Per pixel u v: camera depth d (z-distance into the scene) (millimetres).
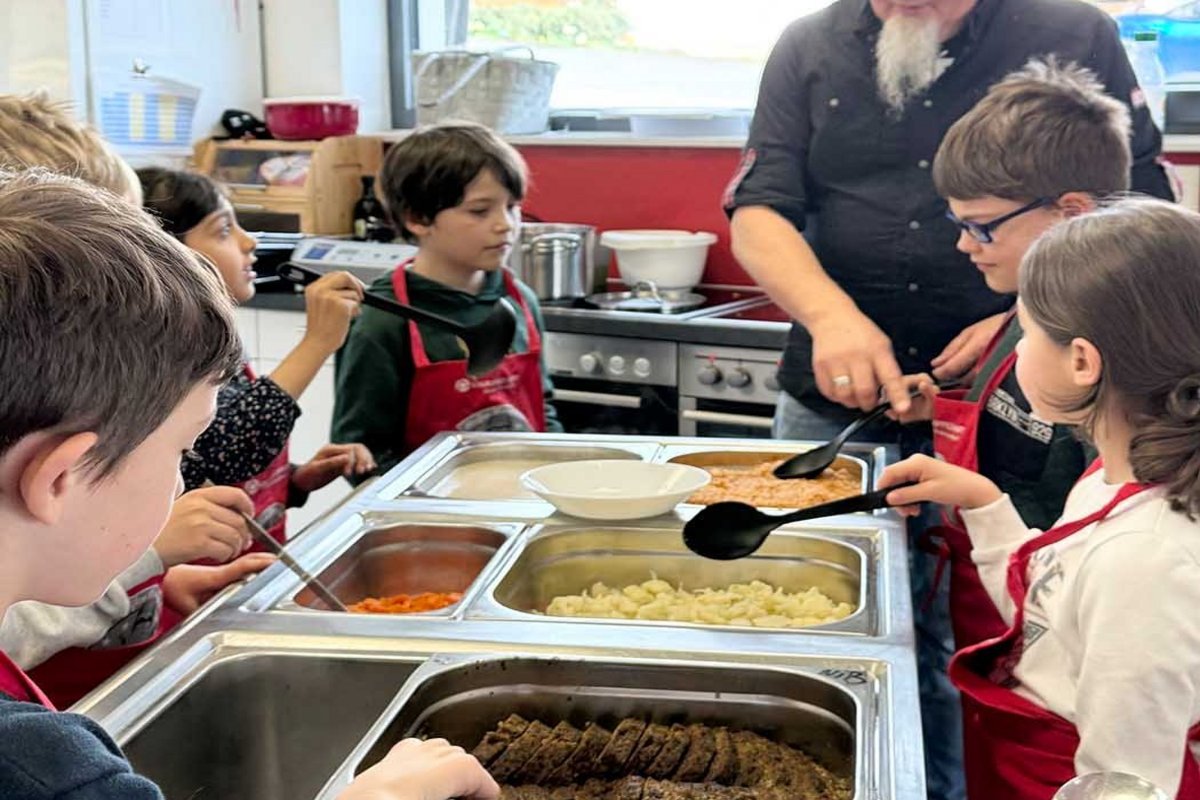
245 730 1181
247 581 1374
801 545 1559
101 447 687
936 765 1956
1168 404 1198
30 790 641
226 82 3994
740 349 2818
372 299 1995
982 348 1896
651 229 3551
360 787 828
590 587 1601
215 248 2000
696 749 1118
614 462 1769
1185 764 1201
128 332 681
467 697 1147
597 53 3885
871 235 2135
